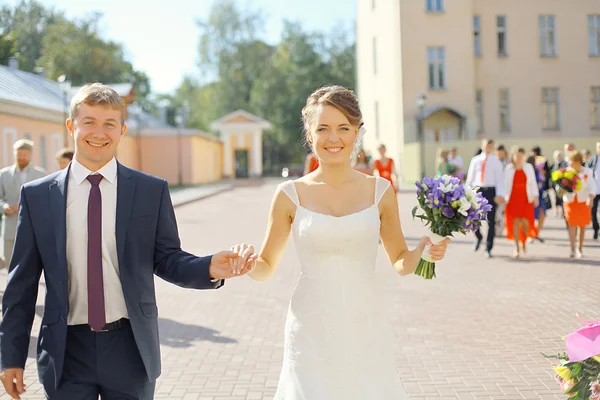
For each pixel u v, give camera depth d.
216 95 58.56
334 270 2.94
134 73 56.12
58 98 26.50
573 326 6.05
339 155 3.02
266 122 54.34
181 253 2.79
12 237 7.64
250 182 48.00
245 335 6.08
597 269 8.96
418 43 32.75
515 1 34.62
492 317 6.48
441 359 5.19
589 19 35.22
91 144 2.66
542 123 35.19
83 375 2.62
